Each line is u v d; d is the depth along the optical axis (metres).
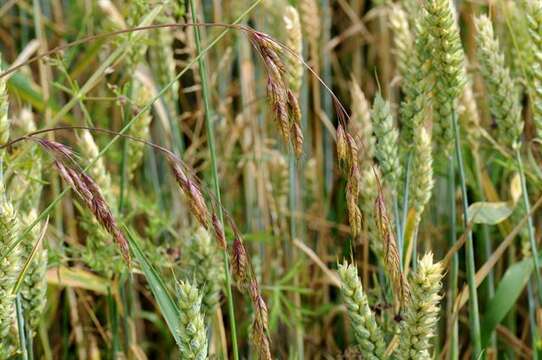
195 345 1.13
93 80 1.39
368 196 1.33
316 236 1.83
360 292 1.17
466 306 1.63
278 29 1.73
